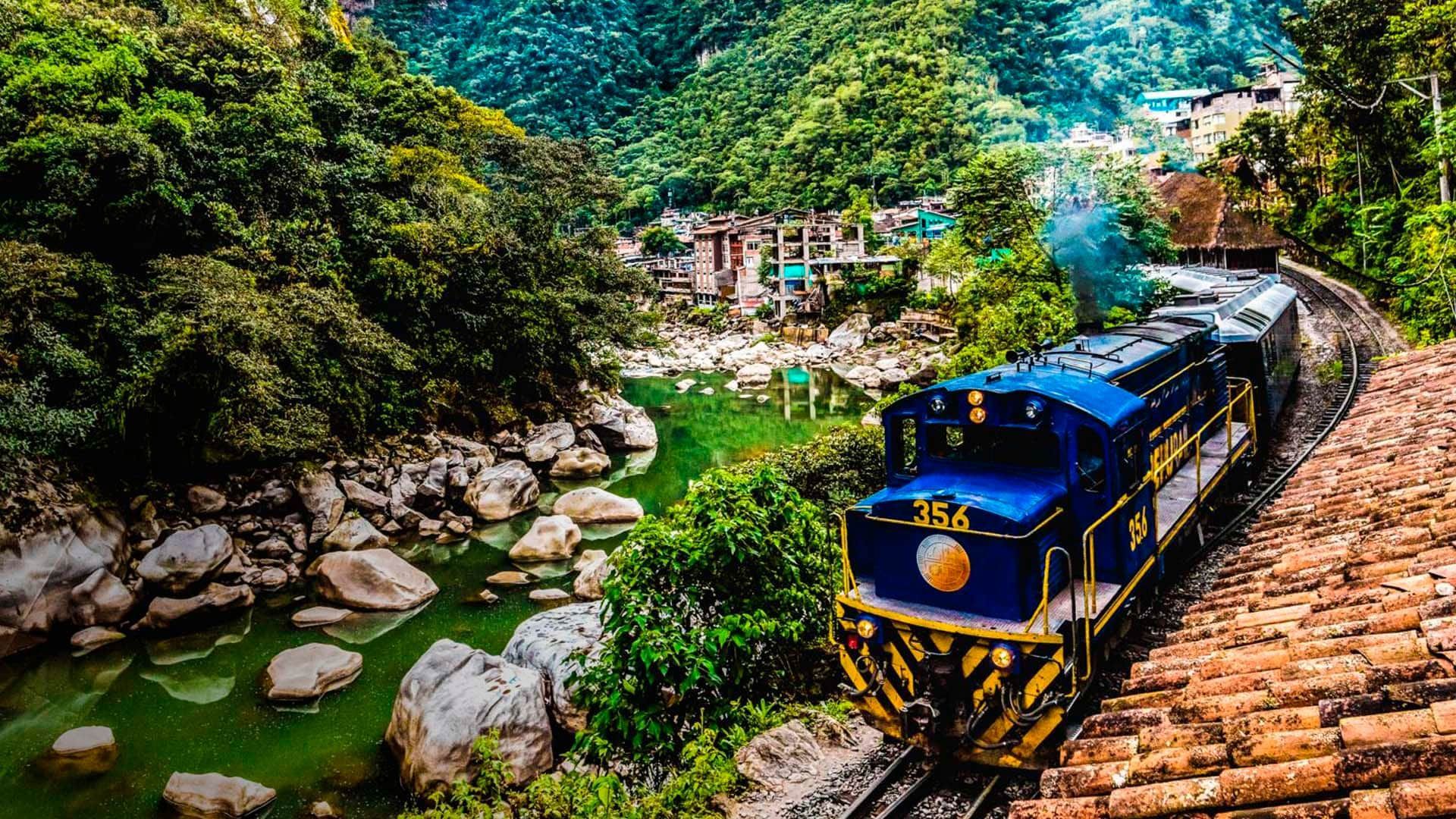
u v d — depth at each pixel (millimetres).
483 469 32094
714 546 11531
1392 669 4949
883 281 69500
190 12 43062
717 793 9500
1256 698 5312
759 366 58594
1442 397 11398
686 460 38062
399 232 34094
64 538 21062
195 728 16609
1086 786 5305
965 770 9625
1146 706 6188
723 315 83375
